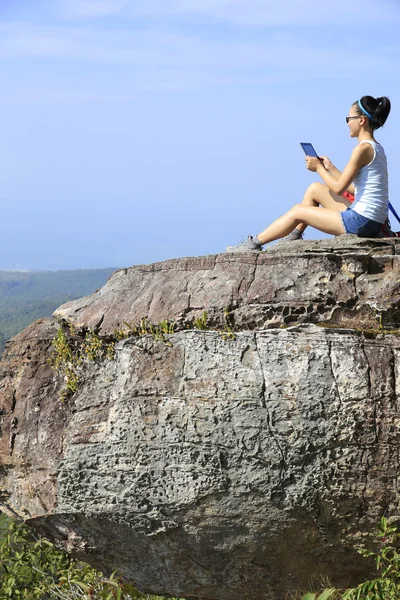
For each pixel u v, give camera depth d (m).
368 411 5.26
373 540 5.43
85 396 5.82
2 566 8.52
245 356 5.46
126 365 5.73
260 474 5.36
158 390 5.55
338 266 5.67
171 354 5.62
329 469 5.30
